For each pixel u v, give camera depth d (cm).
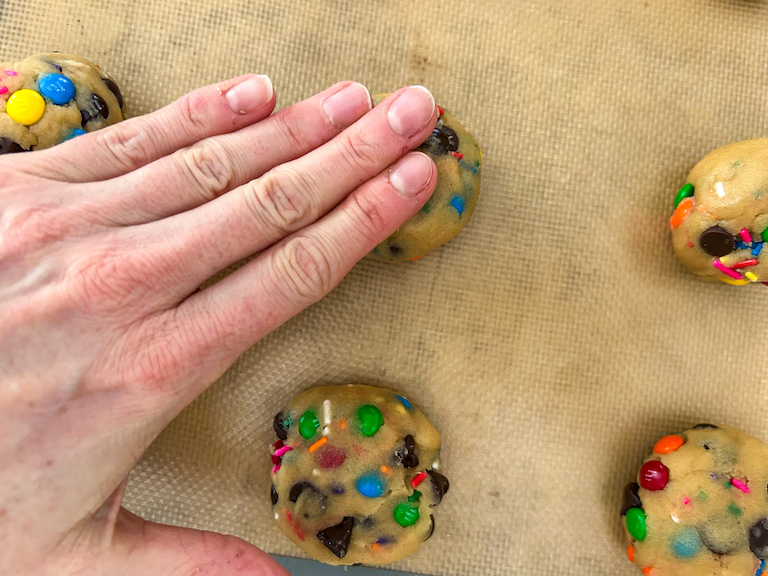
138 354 16
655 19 27
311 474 22
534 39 27
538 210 26
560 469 26
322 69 26
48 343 15
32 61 22
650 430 26
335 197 18
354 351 26
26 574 15
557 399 26
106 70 25
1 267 16
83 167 18
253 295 17
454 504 26
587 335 26
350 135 18
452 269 26
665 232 26
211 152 18
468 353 26
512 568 25
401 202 18
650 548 23
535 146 26
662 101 27
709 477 23
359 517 22
